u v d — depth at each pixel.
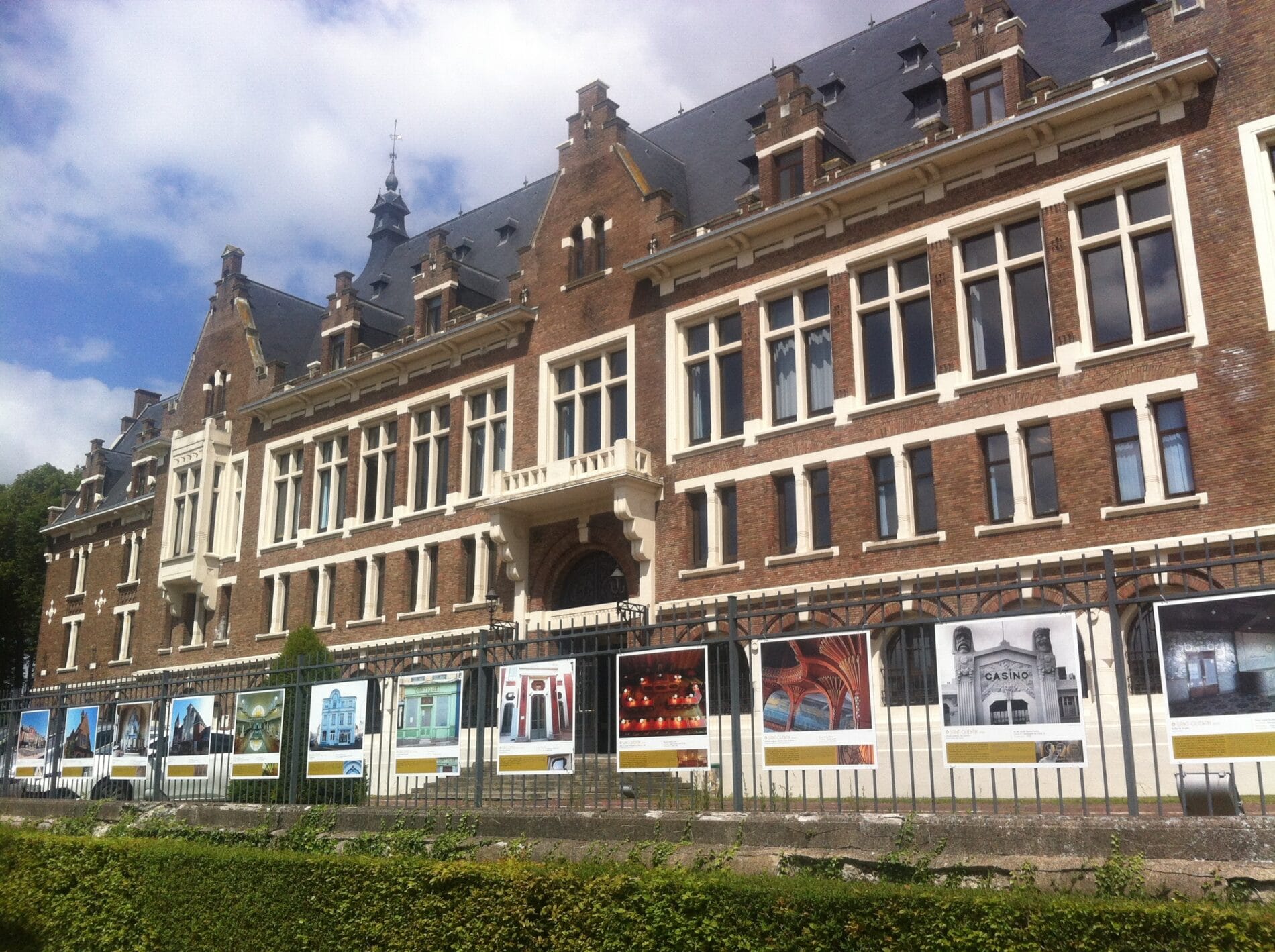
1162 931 7.21
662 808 11.98
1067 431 20.59
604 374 28.62
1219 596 9.13
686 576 25.53
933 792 10.13
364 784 15.02
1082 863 8.74
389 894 11.48
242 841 15.20
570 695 12.95
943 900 8.01
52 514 52.62
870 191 23.97
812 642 11.19
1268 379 18.52
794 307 25.31
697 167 31.38
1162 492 19.39
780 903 8.72
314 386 36.06
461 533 31.05
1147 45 22.50
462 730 13.93
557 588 28.89
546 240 30.97
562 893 10.09
